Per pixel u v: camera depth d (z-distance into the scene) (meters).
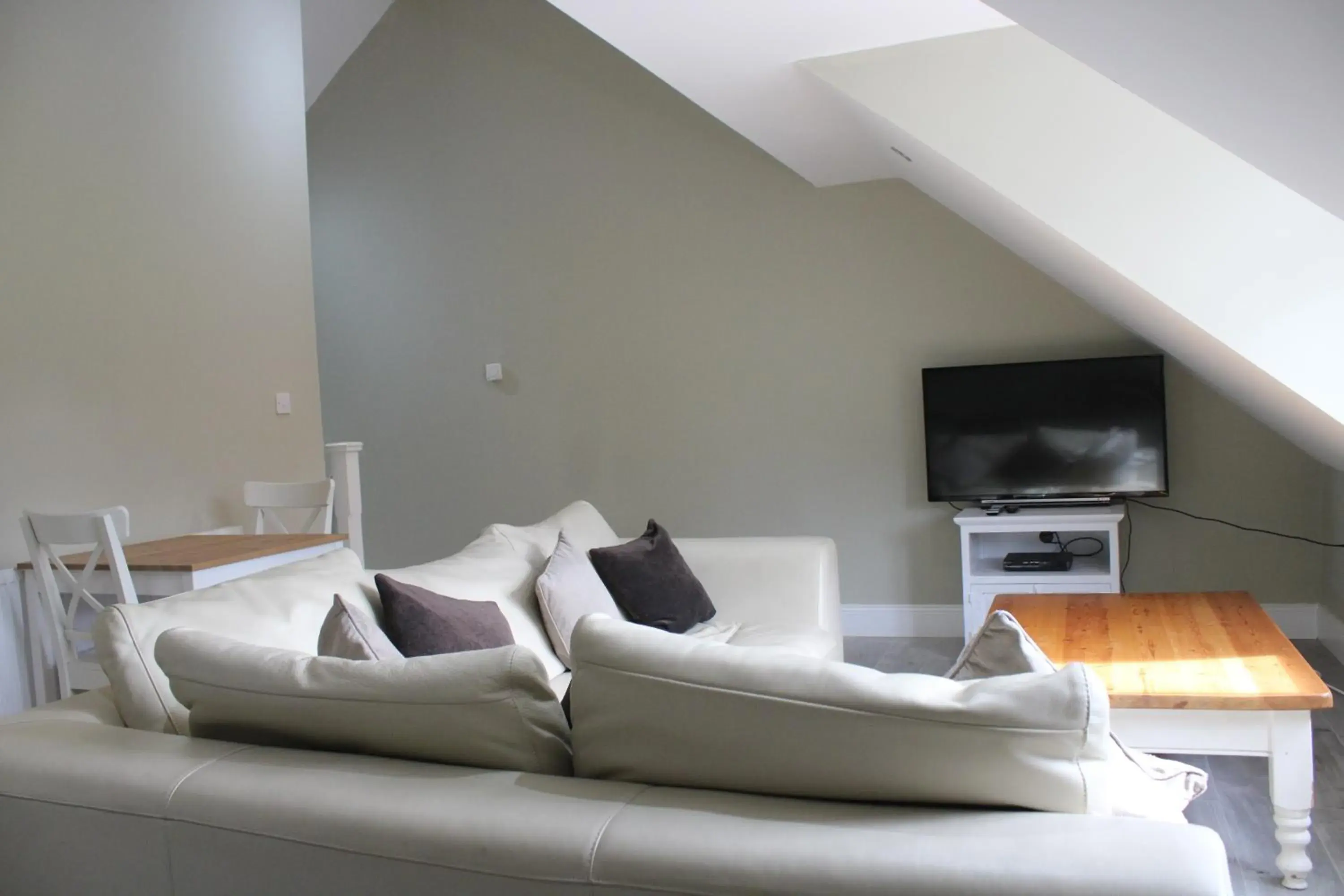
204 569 3.25
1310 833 2.73
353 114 6.30
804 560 3.69
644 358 5.81
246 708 1.58
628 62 5.79
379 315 6.30
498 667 1.43
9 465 3.79
